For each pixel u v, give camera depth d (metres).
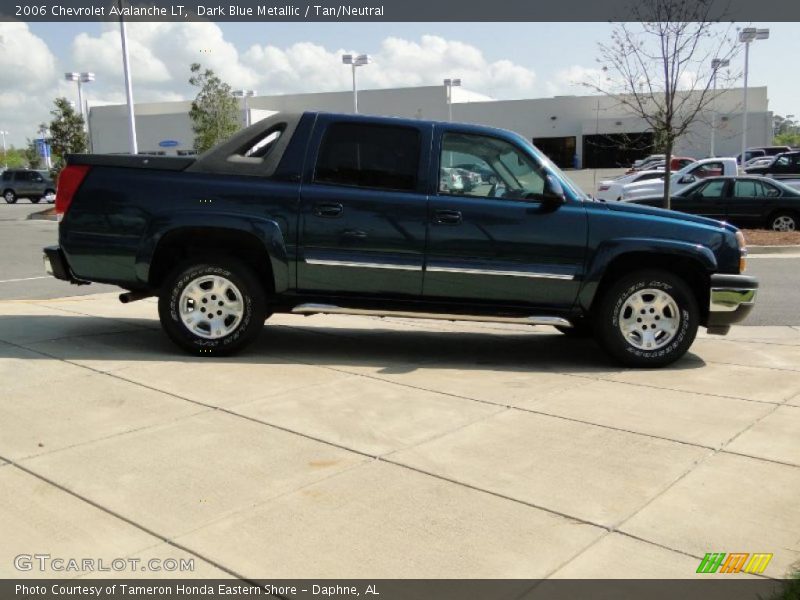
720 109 52.72
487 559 3.26
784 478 4.12
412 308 6.40
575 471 4.18
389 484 3.97
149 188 6.15
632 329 6.52
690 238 6.40
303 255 6.18
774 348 7.50
